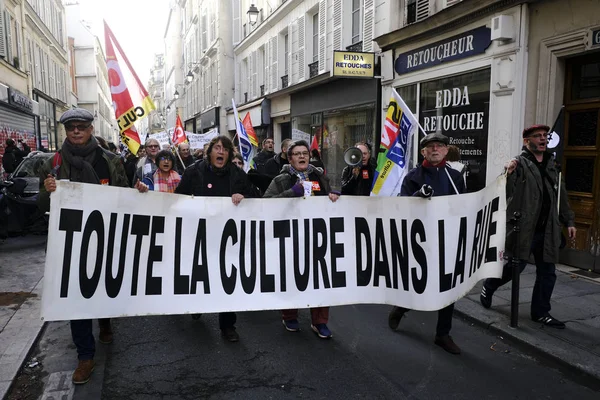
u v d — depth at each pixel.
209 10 29.73
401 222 3.77
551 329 4.21
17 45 20.17
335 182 14.25
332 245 3.89
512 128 7.12
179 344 4.08
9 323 4.37
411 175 3.95
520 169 4.20
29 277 5.95
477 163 8.16
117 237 3.45
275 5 18.31
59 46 32.00
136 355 3.85
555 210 4.19
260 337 4.25
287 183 4.15
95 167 3.63
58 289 3.29
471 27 8.03
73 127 3.49
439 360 3.78
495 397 3.23
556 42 6.37
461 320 4.66
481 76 8.02
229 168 4.08
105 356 3.83
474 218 3.77
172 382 3.41
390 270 3.83
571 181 6.36
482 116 8.02
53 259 3.27
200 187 4.02
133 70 4.92
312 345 4.07
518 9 6.91
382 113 11.27
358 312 4.93
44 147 24.67
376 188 4.66
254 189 4.91
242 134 7.19
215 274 3.72
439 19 8.54
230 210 3.75
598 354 3.70
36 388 3.32
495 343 4.12
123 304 3.48
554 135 4.69
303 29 15.70
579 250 6.21
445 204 3.66
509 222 4.25
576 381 3.48
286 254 3.84
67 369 3.59
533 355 3.87
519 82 6.99
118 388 3.31
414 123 4.52
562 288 5.41
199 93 35.34
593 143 6.06
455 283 3.73
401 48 10.23
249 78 23.09
